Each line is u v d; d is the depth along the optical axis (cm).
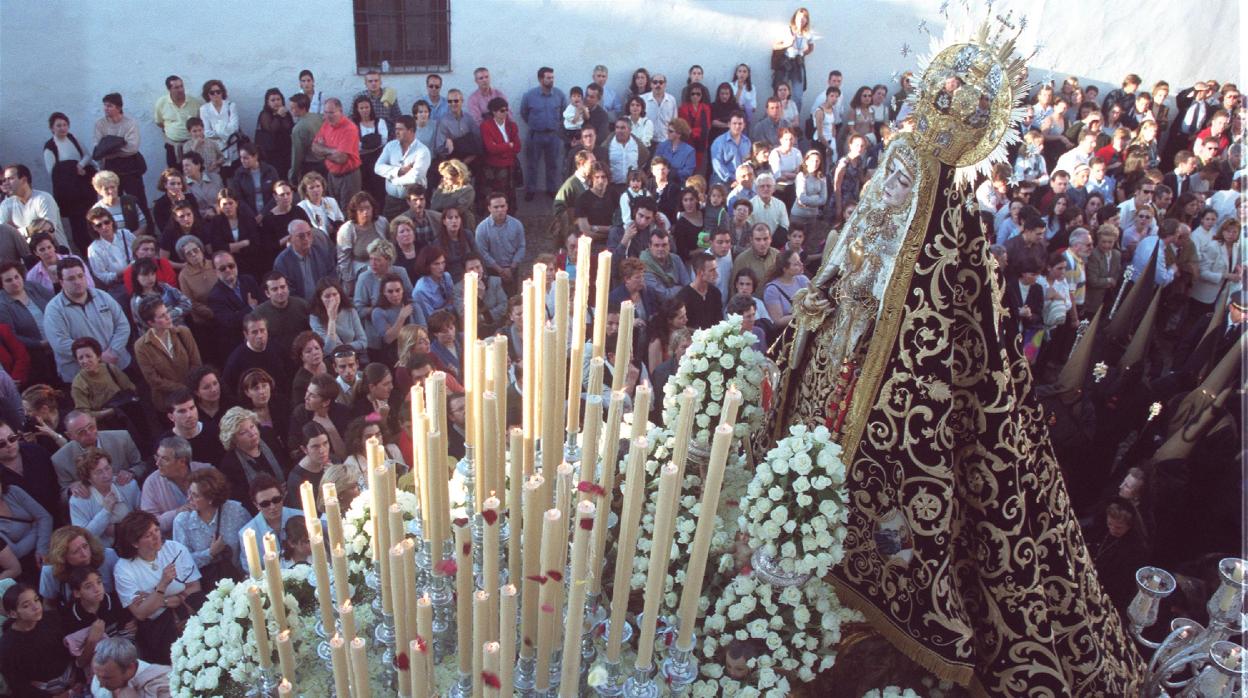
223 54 1208
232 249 971
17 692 520
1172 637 252
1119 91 1447
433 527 218
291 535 541
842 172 1213
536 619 195
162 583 558
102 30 1160
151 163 1229
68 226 1177
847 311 261
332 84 1255
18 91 1155
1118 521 503
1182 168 1289
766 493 223
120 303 915
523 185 1359
